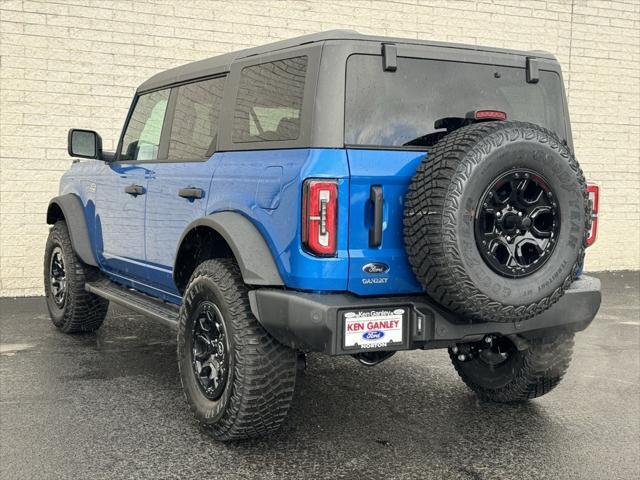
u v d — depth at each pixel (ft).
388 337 10.91
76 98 26.12
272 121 12.08
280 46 12.44
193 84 15.11
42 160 25.84
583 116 34.37
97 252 18.58
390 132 11.50
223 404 11.77
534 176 10.67
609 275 33.88
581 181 11.07
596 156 34.73
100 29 26.27
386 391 15.43
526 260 10.87
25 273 25.93
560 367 13.82
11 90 25.27
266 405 11.53
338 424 13.32
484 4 32.42
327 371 16.96
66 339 19.61
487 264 10.44
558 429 13.25
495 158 10.32
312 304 10.55
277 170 11.43
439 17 31.63
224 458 11.63
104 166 18.31
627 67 34.99
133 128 17.53
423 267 10.61
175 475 10.94
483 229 10.39
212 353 12.48
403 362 17.90
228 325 11.67
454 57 12.24
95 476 10.86
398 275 11.14
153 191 15.30
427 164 10.58
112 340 19.57
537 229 10.93
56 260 20.33
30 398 14.51
